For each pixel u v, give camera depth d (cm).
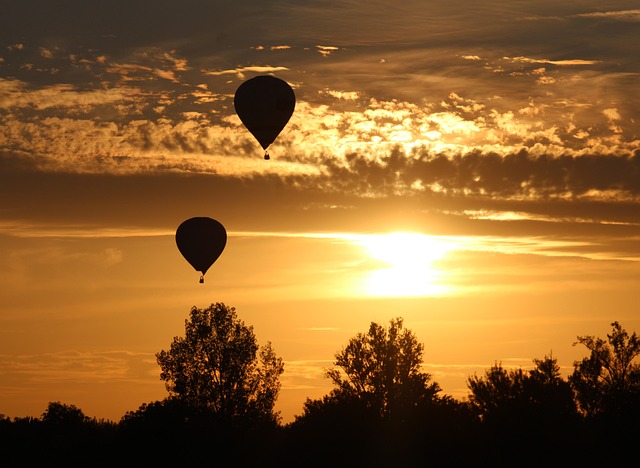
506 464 5638
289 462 5766
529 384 6066
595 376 6162
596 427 5806
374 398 6216
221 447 6047
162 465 6025
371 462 5650
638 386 6038
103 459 6200
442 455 5647
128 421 6388
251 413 6556
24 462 6412
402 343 6344
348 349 6419
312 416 5978
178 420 6247
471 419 6012
